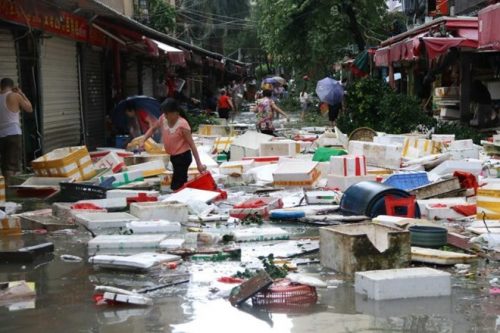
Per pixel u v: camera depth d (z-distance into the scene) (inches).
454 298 237.0
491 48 524.7
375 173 498.9
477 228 332.5
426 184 430.6
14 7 521.0
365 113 896.9
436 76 954.7
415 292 237.9
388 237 263.6
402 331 205.5
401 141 598.9
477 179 432.8
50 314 223.6
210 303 234.1
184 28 1957.4
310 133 932.0
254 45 2765.7
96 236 333.4
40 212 393.1
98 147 791.7
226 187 499.2
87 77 793.6
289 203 412.8
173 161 453.4
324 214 379.6
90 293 246.5
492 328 207.0
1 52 549.0
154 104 717.9
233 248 300.8
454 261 277.1
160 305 232.2
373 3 1376.7
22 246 315.0
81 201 420.5
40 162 492.7
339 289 248.1
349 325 210.5
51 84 663.1
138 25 818.8
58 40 685.3
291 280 241.3
